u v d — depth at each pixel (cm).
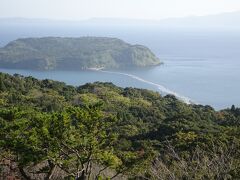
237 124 5666
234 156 1098
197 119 5909
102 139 1460
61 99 6956
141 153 1513
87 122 1441
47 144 1421
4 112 1555
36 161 1388
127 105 7181
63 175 1598
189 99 13200
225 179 965
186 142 3250
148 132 4784
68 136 1416
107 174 1636
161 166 1131
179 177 1020
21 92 7138
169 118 6031
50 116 1434
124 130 5009
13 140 1396
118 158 1489
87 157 1434
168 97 8975
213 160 1027
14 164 1631
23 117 1580
